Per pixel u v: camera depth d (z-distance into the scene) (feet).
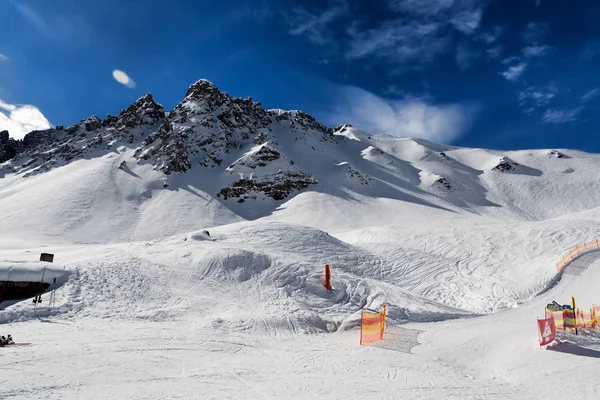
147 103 452.35
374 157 463.83
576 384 36.50
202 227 257.14
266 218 281.33
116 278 78.07
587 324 61.26
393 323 71.51
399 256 130.11
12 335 49.08
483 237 144.97
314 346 56.08
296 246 123.24
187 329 58.85
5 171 403.54
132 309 67.21
